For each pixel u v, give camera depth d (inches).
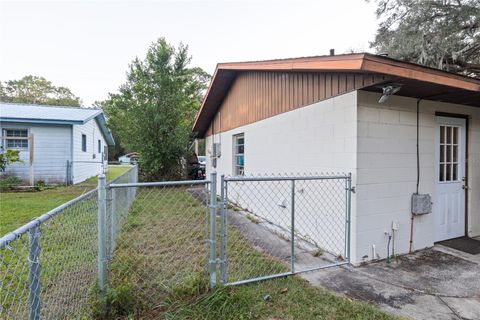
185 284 99.3
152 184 96.9
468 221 182.9
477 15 252.7
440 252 155.0
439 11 272.8
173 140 460.8
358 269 131.6
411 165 156.0
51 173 416.8
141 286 103.8
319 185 170.4
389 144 148.3
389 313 93.2
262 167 247.8
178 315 87.0
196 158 520.4
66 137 425.1
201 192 318.7
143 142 456.4
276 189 222.5
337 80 153.6
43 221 60.5
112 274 108.4
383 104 146.3
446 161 173.2
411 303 100.4
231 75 312.2
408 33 288.4
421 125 159.5
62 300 82.6
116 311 85.9
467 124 180.9
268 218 233.9
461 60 287.3
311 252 156.5
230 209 275.9
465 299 103.8
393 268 133.0
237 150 326.3
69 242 93.4
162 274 114.4
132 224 188.1
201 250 146.0
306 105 183.9
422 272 128.3
